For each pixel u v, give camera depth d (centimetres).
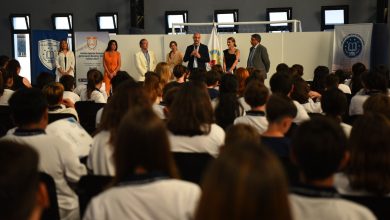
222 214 90
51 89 428
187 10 1473
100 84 615
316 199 136
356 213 136
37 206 101
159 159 153
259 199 89
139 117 154
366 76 477
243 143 99
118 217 146
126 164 152
